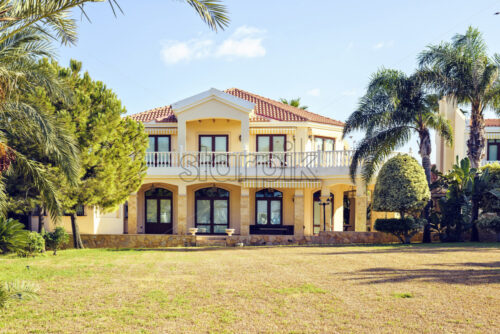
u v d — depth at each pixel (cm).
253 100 3831
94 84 2380
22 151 2075
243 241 2747
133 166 2556
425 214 2597
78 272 1527
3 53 1512
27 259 1914
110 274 1484
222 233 3453
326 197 3012
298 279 1333
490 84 2520
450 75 2561
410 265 1509
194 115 3275
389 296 1088
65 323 938
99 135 2286
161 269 1580
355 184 2700
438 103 3888
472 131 2650
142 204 3500
